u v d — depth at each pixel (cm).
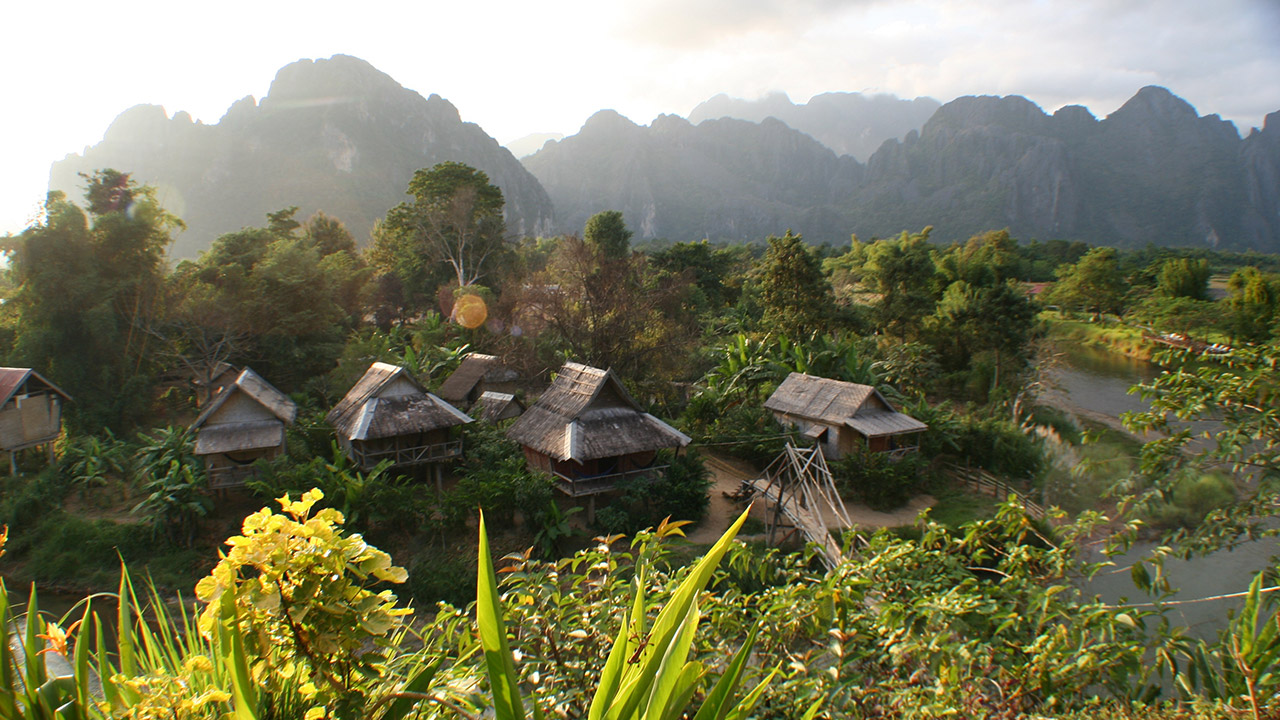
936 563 520
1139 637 457
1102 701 445
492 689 161
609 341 3144
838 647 402
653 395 3216
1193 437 564
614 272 3269
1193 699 416
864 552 545
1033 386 3378
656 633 181
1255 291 2720
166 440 2147
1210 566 1360
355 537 223
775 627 433
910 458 2420
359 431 2127
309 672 225
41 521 2123
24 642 205
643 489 2058
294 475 1998
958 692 405
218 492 2216
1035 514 1861
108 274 3075
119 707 204
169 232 3312
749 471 2656
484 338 4241
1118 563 1377
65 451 2483
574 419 2088
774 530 1964
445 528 1972
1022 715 407
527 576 384
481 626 165
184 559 1961
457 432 2397
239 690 178
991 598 480
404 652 292
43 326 2847
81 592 1878
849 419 2466
